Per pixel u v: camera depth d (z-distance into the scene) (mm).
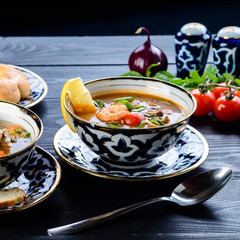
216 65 1382
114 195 1062
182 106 1141
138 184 1081
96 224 1009
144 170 1083
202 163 1089
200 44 1365
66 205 1043
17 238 999
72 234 1006
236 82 1287
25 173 1063
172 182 1085
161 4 3738
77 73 1391
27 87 1246
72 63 1439
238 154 1149
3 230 1007
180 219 1029
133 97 1167
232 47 1351
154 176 1055
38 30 3271
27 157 1032
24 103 1230
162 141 1064
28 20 3502
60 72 1394
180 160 1098
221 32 1369
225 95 1237
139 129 1045
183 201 1043
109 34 3164
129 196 1061
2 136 1062
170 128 1058
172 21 3385
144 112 1125
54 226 1015
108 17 3518
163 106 1146
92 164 1089
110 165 1089
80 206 1043
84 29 3283
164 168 1084
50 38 1578
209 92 1260
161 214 1035
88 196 1059
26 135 1082
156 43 1559
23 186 1046
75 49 1515
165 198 1042
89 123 1056
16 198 1021
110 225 1019
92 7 3801
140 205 1027
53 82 1351
